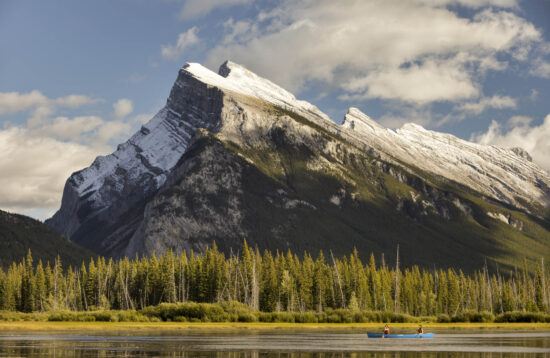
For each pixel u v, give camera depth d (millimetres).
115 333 150375
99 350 111812
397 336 138250
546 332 158125
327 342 127312
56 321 188750
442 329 173125
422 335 139250
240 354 107250
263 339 134000
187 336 141500
